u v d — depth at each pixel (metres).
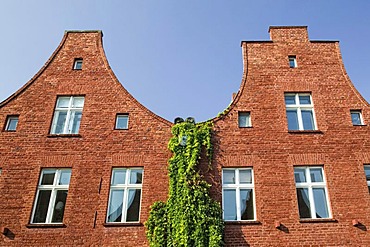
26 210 12.55
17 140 13.84
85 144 13.73
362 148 13.45
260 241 11.94
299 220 12.23
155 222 12.23
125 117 14.50
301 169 13.31
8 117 14.55
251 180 13.15
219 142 13.66
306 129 14.09
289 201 12.55
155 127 14.06
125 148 13.64
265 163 13.23
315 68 15.30
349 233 12.01
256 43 15.99
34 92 15.00
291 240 11.92
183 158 13.20
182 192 12.54
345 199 12.56
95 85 15.11
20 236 12.10
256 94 14.70
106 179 13.09
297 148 13.48
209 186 12.69
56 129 14.34
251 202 12.78
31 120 14.31
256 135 13.77
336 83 14.91
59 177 13.27
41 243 12.00
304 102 14.71
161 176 13.12
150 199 12.71
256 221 12.24
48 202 12.86
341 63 15.44
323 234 12.00
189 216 12.04
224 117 14.17
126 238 12.07
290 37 16.12
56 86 15.12
